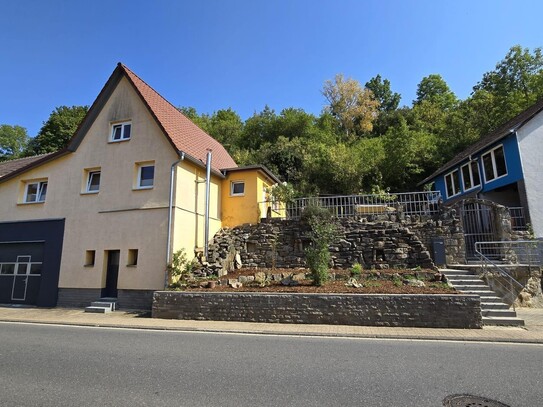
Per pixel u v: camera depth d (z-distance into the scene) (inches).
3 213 693.3
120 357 261.0
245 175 717.9
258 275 509.0
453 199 958.4
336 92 2038.6
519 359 253.9
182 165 606.5
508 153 743.1
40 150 1588.3
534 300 501.7
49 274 623.8
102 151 645.9
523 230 661.3
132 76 661.3
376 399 176.7
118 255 599.2
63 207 647.1
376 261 543.5
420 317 381.4
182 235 587.5
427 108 1873.8
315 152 1380.4
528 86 1302.9
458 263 547.2
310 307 409.4
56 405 170.4
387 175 1221.1
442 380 206.1
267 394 183.8
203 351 279.6
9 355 269.7
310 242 597.0
